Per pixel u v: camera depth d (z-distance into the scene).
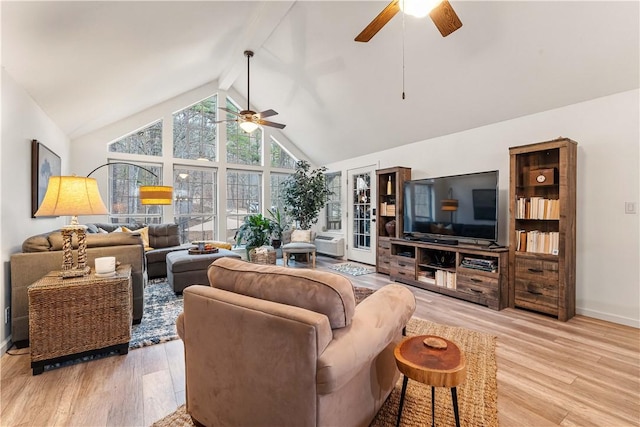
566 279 2.80
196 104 5.91
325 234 6.83
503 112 3.47
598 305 2.86
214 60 4.52
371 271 5.05
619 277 2.74
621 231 2.73
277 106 5.86
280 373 1.08
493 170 3.52
